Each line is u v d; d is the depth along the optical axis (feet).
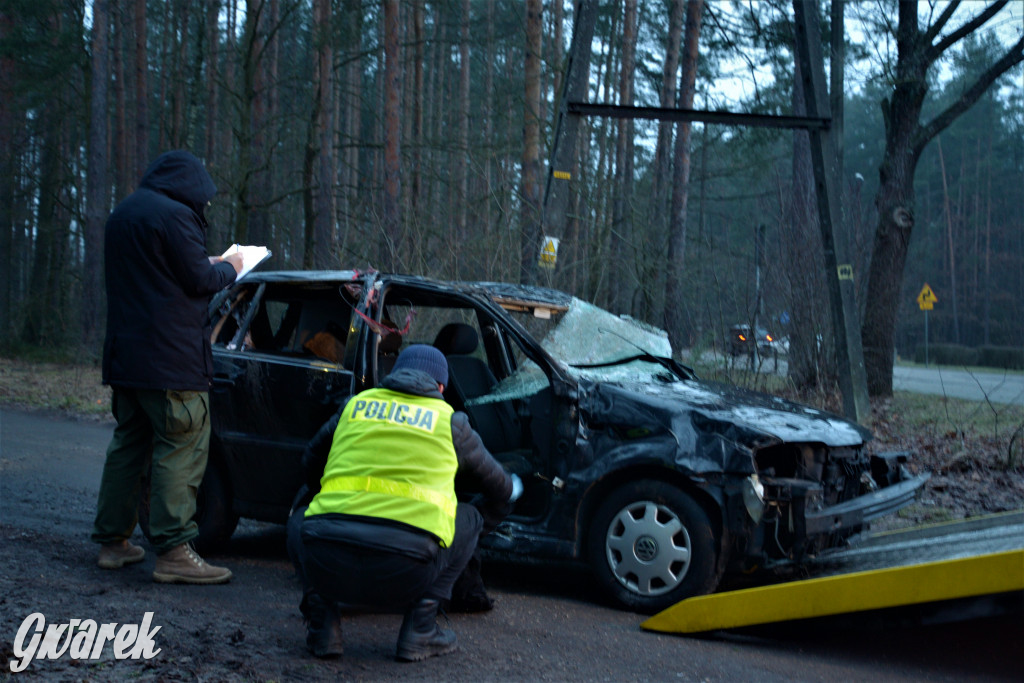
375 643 13.12
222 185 71.51
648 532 14.98
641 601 15.05
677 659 12.75
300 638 12.97
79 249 119.34
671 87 71.51
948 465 28.12
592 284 37.63
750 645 13.79
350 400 12.23
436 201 47.19
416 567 11.23
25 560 15.99
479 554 14.40
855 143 170.60
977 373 95.81
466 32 89.20
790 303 39.88
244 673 11.18
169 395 15.21
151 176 15.46
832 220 32.14
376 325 17.03
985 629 14.70
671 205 70.13
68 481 25.26
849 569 15.37
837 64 32.17
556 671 12.07
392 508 11.22
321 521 11.29
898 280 46.62
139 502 17.67
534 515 16.14
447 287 17.17
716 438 14.79
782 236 41.11
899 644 14.01
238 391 17.90
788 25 55.72
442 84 110.93
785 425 15.42
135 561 16.67
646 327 19.63
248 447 17.71
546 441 16.11
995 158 179.32
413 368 12.28
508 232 35.50
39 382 54.39
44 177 99.35
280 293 19.06
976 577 11.87
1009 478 26.45
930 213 186.19
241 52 74.59
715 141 85.40
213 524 18.22
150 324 15.11
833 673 12.55
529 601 15.87
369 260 39.06
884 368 46.75
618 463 15.11
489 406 17.92
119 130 89.76
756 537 14.56
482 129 88.43
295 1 79.25
